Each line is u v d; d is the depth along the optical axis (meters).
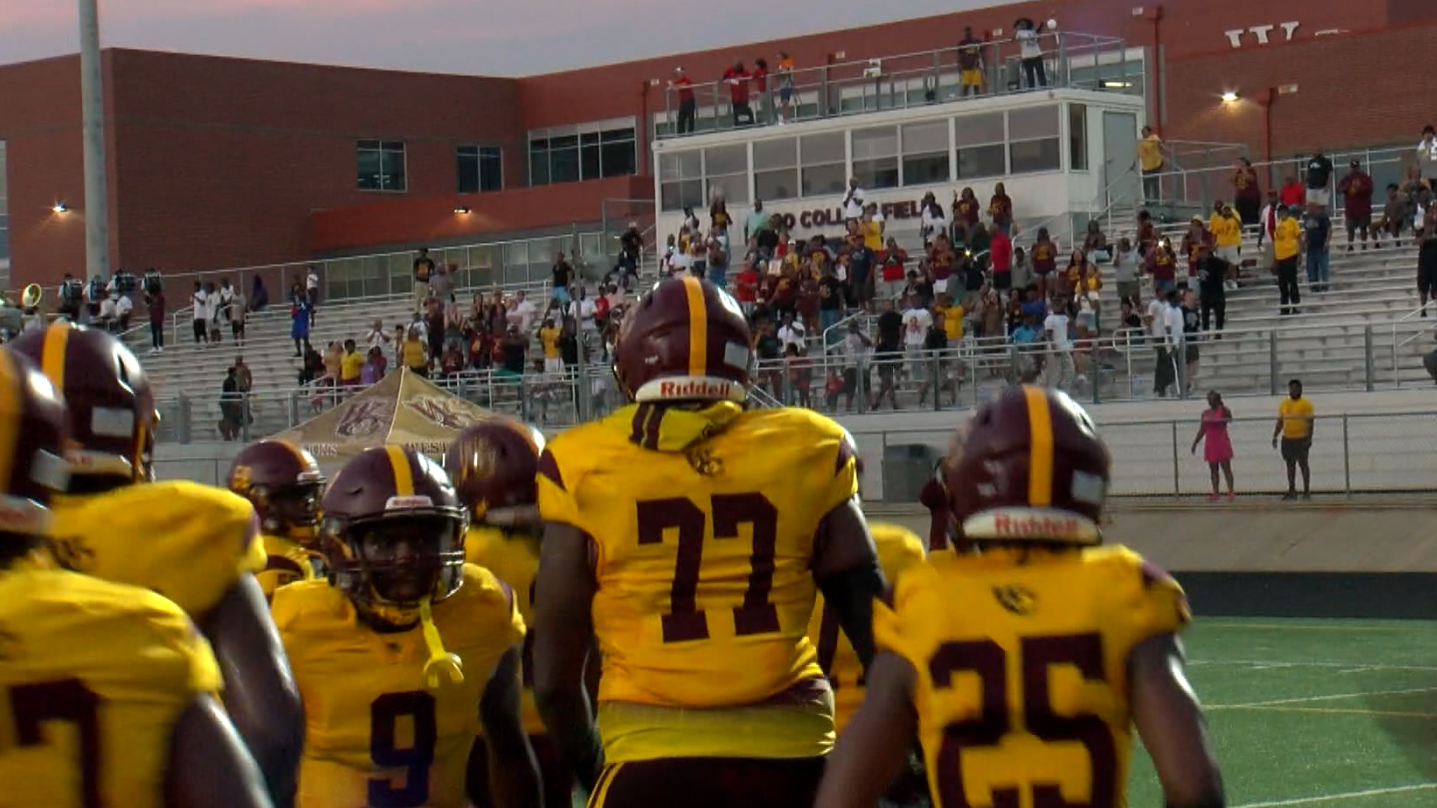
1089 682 2.97
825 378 24.94
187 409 28.59
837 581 4.10
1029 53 34.03
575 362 28.83
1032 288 25.64
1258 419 20.72
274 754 3.18
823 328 28.39
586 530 3.97
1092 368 23.67
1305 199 29.19
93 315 38.50
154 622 2.31
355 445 18.78
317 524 5.50
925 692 3.03
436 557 4.32
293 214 49.78
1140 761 9.30
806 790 3.96
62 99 48.84
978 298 26.38
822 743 4.01
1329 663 13.73
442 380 29.16
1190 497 21.64
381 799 4.41
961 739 3.01
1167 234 30.00
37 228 49.34
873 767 3.06
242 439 28.33
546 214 45.56
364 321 38.50
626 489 3.95
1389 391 22.05
